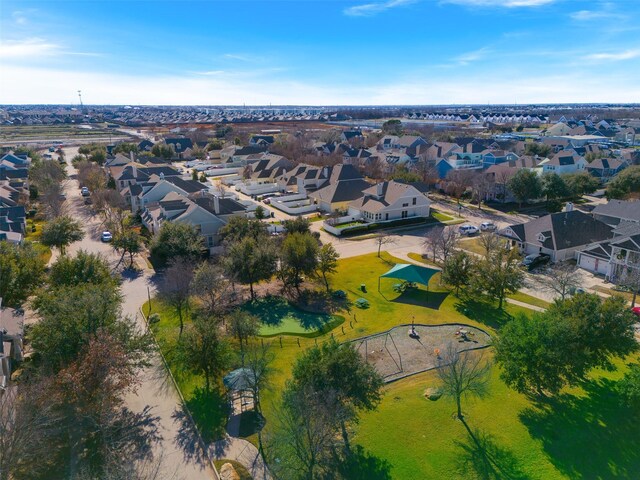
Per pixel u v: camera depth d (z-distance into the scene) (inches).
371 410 1233.4
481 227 2952.8
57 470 1029.8
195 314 1774.1
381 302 1942.7
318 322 1759.4
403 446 1120.2
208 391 1331.2
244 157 5354.3
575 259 2409.0
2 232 2477.9
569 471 1053.2
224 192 3636.8
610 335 1296.8
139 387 1343.5
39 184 3713.1
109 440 1106.7
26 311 1776.6
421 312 1846.7
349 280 2174.0
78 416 1095.0
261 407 1258.0
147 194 3122.5
